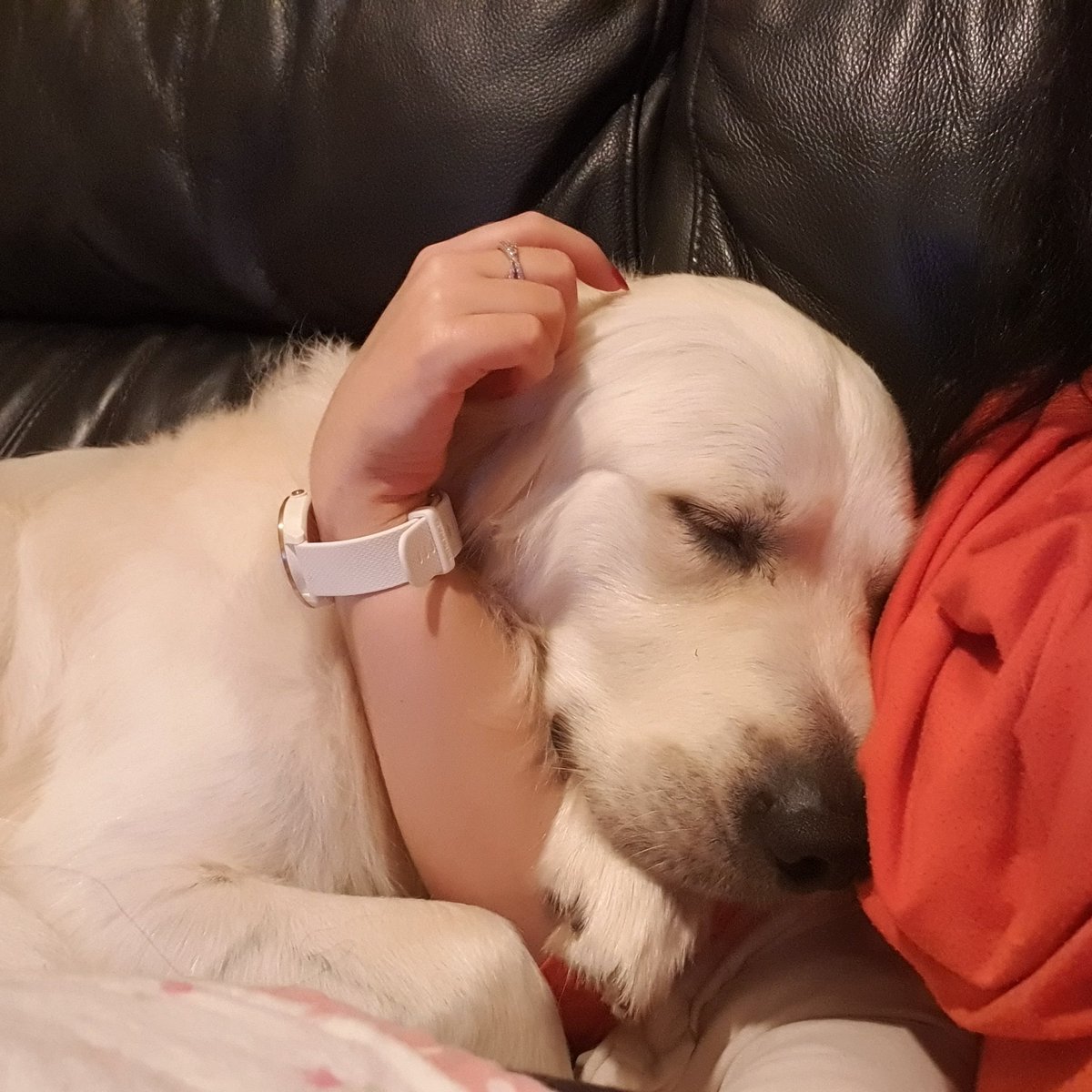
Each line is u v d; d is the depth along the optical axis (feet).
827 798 2.66
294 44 4.59
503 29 4.22
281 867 2.98
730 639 2.95
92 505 3.39
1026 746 2.01
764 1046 2.47
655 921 2.81
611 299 3.15
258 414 3.68
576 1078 2.77
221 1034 1.94
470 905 2.84
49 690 3.11
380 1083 1.85
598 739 2.97
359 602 2.76
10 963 2.61
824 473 2.96
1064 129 2.95
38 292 5.50
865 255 3.60
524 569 3.09
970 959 2.08
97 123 4.96
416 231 4.47
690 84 4.03
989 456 2.83
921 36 3.53
